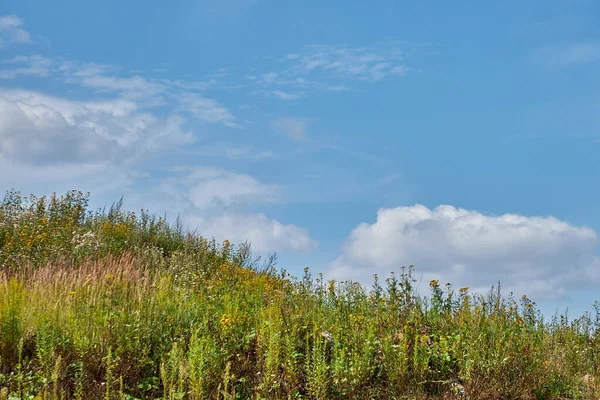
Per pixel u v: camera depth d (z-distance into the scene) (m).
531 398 7.77
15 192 17.16
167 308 8.71
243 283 11.97
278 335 7.26
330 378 7.18
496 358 7.73
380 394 7.20
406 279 9.41
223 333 7.67
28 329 7.74
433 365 7.95
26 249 13.17
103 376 6.84
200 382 6.28
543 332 9.56
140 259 13.28
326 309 9.88
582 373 9.06
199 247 15.68
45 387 6.26
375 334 8.38
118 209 17.89
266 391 6.72
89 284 9.50
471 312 8.96
